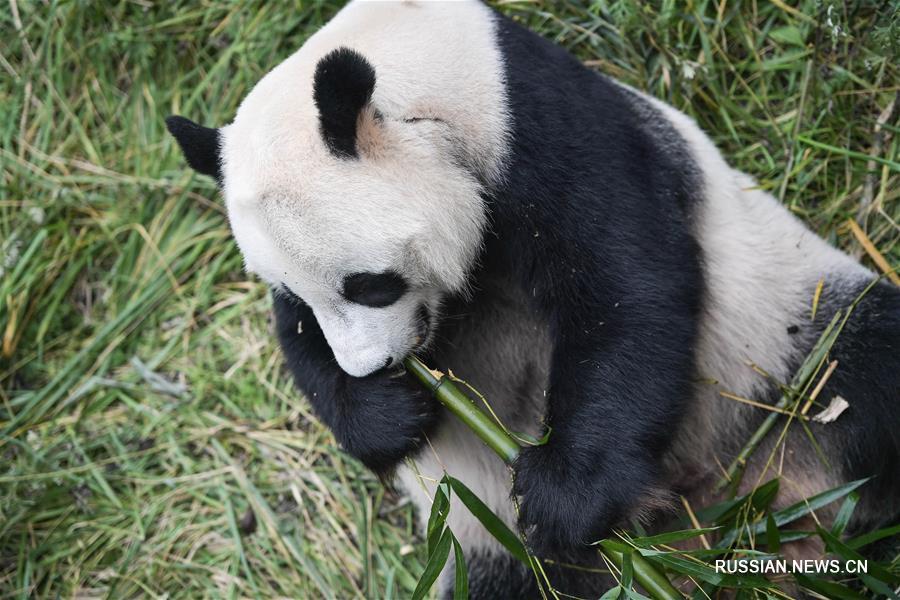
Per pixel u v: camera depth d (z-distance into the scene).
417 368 6.65
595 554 6.82
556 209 6.43
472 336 7.26
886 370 7.11
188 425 9.42
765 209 7.74
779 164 9.05
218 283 10.04
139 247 10.19
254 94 6.44
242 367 9.59
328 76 5.74
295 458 9.10
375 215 5.96
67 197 10.27
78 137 10.53
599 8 9.38
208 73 10.50
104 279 10.16
